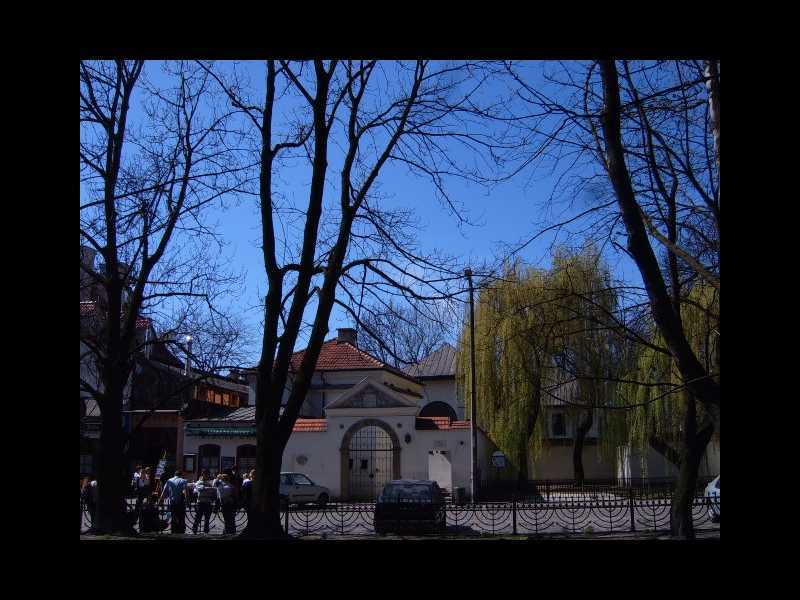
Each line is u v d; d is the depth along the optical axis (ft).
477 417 105.29
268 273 45.32
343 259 45.16
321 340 44.14
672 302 35.24
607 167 30.71
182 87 52.01
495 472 121.70
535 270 82.89
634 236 29.12
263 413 43.24
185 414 117.80
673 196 35.83
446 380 141.69
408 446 102.32
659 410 75.77
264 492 41.81
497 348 93.76
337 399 104.88
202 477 61.87
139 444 120.98
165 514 65.87
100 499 50.96
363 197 46.24
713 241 31.73
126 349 52.85
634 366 67.00
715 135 27.50
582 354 43.19
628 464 119.34
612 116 29.09
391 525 59.98
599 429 104.83
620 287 34.81
